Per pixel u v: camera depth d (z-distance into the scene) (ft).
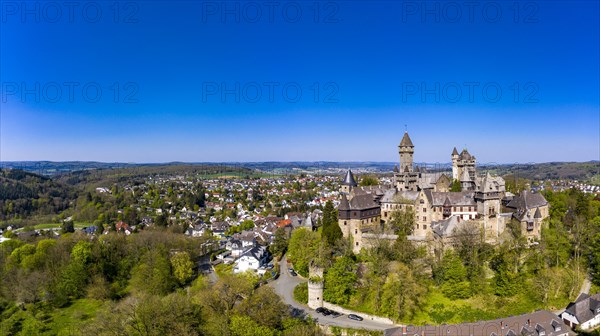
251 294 417.49
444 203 531.50
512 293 419.54
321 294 439.63
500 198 561.02
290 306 444.14
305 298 455.63
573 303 401.70
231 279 426.51
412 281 417.69
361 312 416.87
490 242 502.38
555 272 449.48
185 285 571.69
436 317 397.60
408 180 638.94
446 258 447.01
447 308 408.26
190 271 574.97
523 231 506.07
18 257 645.51
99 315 415.23
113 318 394.73
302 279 529.45
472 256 453.58
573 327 389.60
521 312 402.52
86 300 551.18
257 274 549.13
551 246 481.05
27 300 531.91
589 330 382.63
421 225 533.96
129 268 622.54
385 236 510.58
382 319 402.31
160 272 541.34
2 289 562.25
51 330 469.98
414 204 540.52
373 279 440.45
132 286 582.35
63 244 640.58
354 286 448.65
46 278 563.07
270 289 421.18
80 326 451.94
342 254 509.35
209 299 403.95
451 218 494.59
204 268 646.74
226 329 364.99
